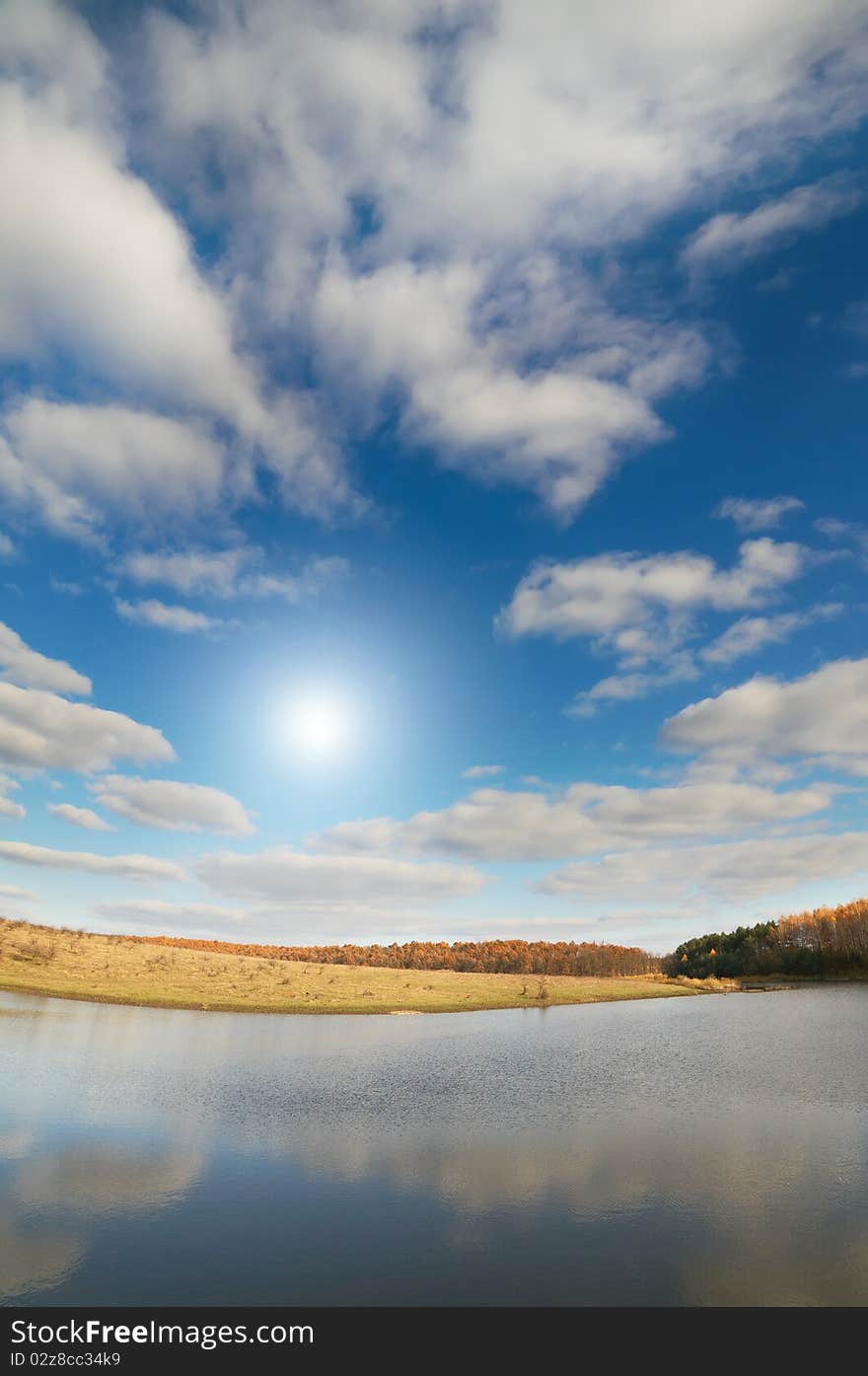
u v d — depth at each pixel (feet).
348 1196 60.75
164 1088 101.14
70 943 324.39
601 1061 135.13
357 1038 169.99
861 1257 49.21
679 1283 45.73
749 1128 82.43
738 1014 232.12
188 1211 56.70
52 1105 87.30
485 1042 165.37
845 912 527.40
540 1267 48.01
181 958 338.95
